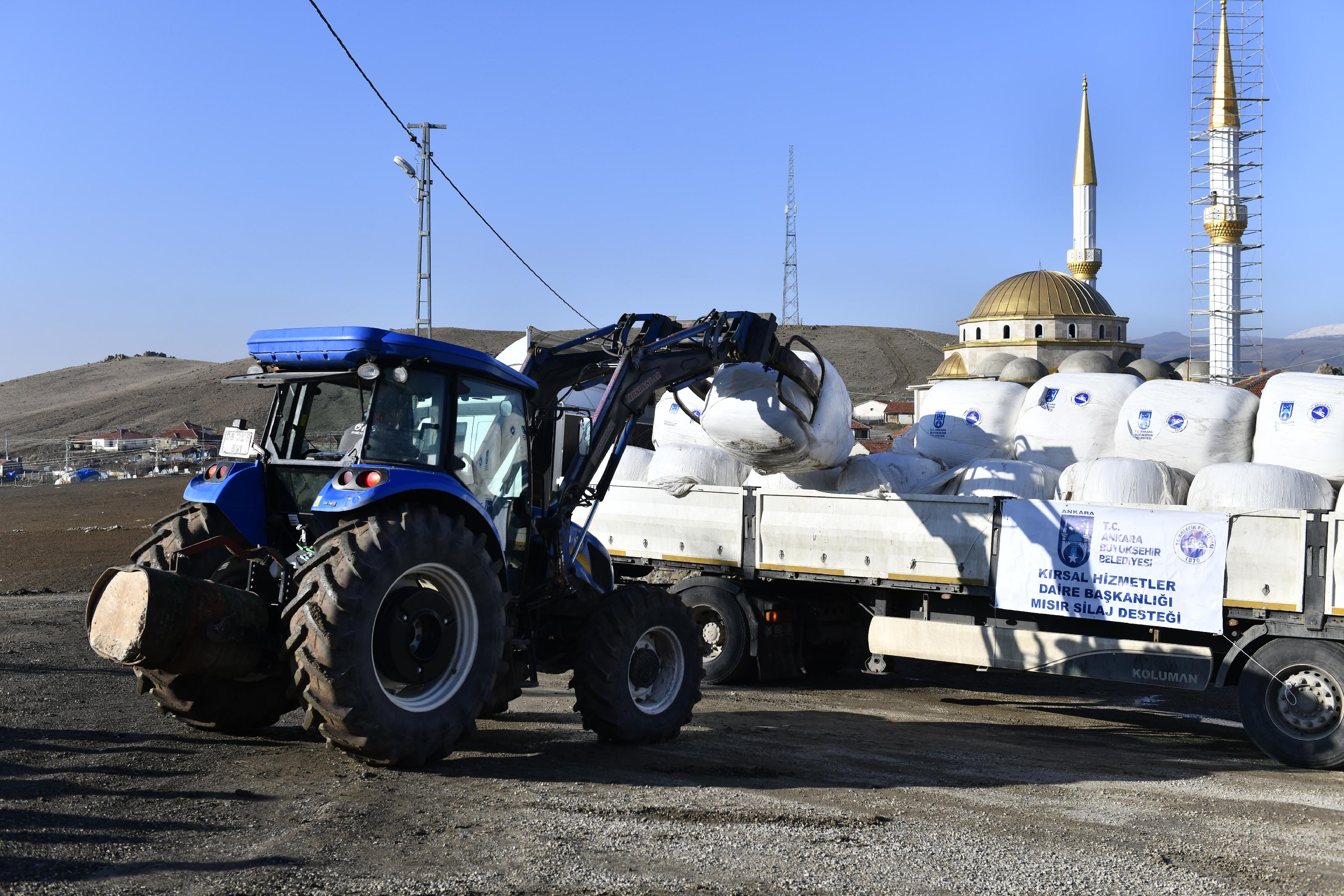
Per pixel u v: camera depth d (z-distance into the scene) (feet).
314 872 14.69
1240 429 34.01
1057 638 31.14
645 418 46.68
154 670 21.11
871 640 35.22
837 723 30.45
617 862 15.71
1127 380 38.58
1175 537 28.81
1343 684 25.94
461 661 21.17
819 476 37.17
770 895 14.61
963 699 36.91
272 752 21.90
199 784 18.95
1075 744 28.84
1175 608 28.63
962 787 22.25
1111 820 19.85
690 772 22.39
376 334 21.26
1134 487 32.42
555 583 24.77
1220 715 34.96
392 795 18.69
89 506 142.10
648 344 27.86
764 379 32.48
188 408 485.97
